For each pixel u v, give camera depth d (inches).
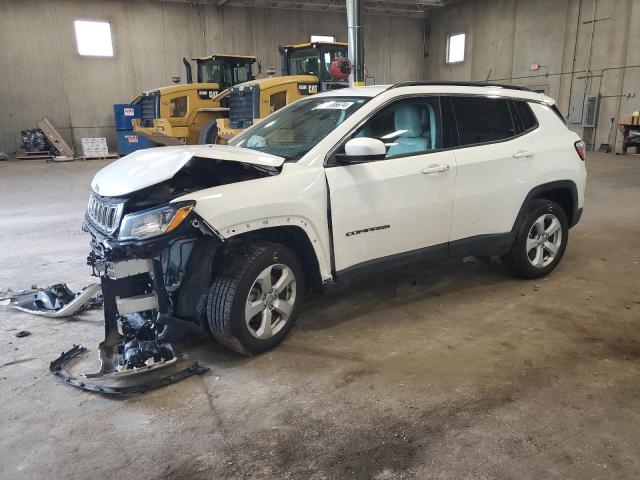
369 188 139.8
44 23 670.5
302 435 100.3
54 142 657.0
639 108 609.0
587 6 652.7
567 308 159.8
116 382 118.1
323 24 832.3
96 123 720.3
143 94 547.2
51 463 93.0
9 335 144.6
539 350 133.1
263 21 791.1
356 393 114.3
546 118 180.9
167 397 113.6
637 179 418.3
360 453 95.0
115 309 124.2
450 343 137.8
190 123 526.6
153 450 96.5
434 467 91.0
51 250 230.5
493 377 120.2
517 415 105.3
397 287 179.0
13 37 660.7
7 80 667.4
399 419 104.8
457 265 201.3
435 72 924.0
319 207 132.0
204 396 113.9
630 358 128.4
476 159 159.3
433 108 156.5
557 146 179.2
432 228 154.0
